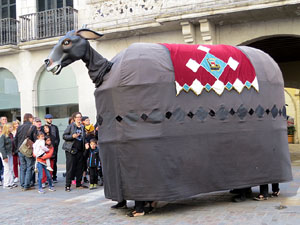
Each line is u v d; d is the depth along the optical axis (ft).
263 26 38.50
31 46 47.75
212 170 19.60
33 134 31.22
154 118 18.78
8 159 31.81
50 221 19.48
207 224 17.16
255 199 21.70
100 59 20.49
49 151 28.89
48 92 49.29
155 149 18.62
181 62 19.61
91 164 28.71
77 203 23.81
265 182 20.94
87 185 31.01
